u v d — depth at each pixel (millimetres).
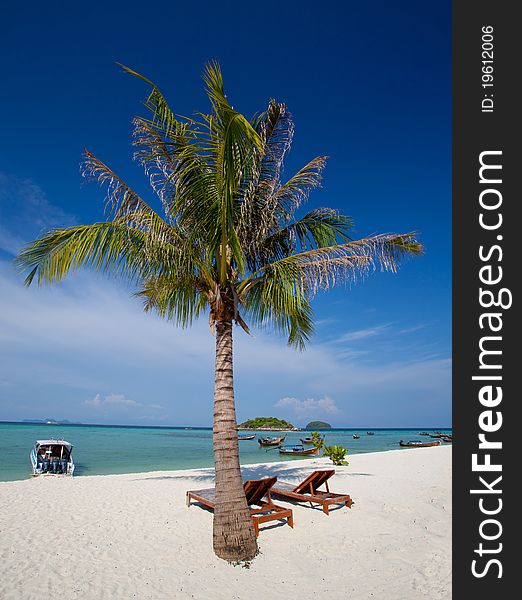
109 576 6172
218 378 7527
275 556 6980
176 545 7461
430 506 10117
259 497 8711
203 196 7133
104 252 7223
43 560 6699
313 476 9742
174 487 13344
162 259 7441
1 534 7926
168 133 7375
